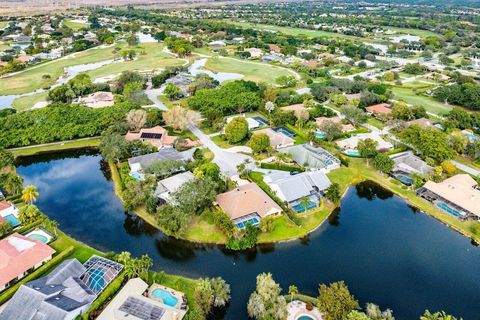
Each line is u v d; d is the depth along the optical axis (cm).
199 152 15812
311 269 10156
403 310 8888
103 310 8438
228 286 9006
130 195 12438
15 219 11719
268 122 19662
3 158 14262
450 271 10200
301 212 12362
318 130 18450
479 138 17275
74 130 17138
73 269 9331
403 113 19550
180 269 10125
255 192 12369
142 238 11394
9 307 8138
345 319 7775
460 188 13188
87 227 11819
